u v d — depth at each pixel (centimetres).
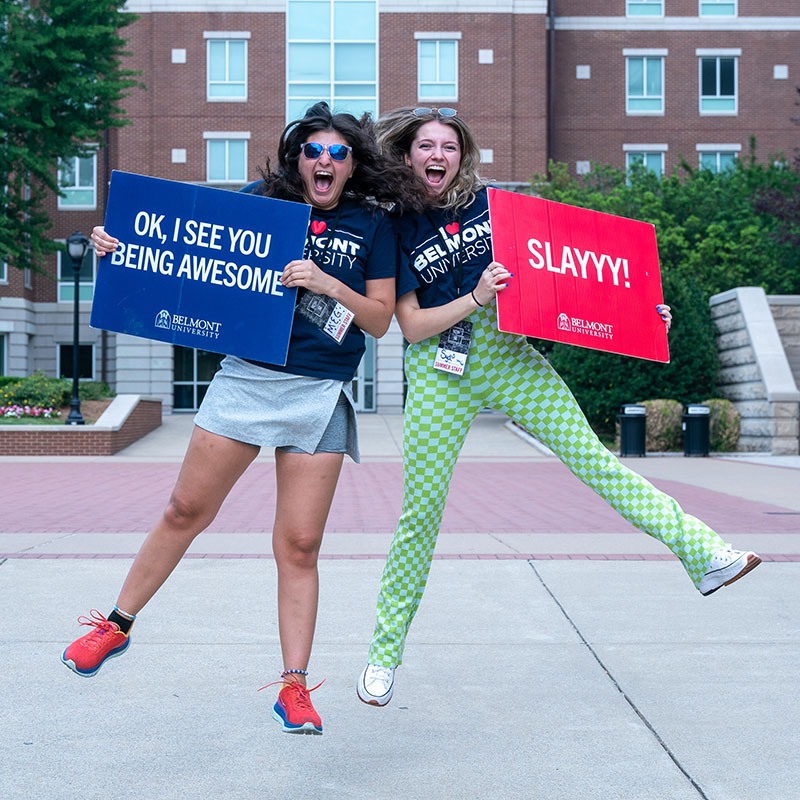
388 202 316
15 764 287
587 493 1145
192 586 543
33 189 2261
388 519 878
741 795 266
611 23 3284
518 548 682
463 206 329
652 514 313
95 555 641
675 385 1989
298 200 319
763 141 3297
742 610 486
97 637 305
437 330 318
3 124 2100
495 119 3041
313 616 304
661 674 380
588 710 339
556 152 3278
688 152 3297
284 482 306
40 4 2120
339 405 310
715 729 319
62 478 1347
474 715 335
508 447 2006
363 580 562
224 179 3045
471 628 452
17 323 3080
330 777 280
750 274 2558
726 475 1384
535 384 329
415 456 329
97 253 321
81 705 341
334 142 305
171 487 1211
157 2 3031
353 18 3041
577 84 3288
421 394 327
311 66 3042
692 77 3300
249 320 306
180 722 326
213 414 305
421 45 3044
